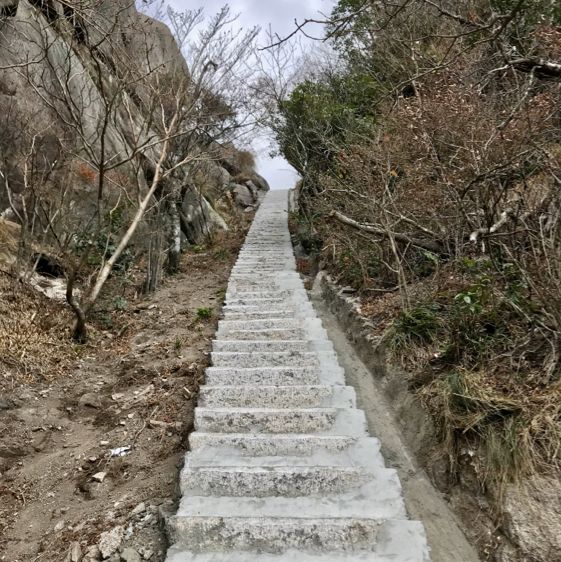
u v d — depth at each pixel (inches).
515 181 158.7
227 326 206.2
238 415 139.4
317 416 138.3
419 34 255.3
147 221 324.2
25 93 272.4
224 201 627.5
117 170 299.7
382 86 275.1
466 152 165.6
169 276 333.1
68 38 284.4
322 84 394.3
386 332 162.6
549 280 114.4
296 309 224.4
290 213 502.3
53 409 166.4
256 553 100.6
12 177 259.4
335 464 122.2
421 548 98.7
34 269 224.7
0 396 164.2
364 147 239.8
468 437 111.1
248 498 112.9
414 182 189.3
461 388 115.8
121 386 181.8
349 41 340.2
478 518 102.1
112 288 261.7
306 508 109.3
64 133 271.4
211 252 400.2
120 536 109.2
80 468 137.6
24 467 140.3
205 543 102.5
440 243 194.2
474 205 164.4
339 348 193.8
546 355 117.5
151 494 122.9
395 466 127.3
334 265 270.4
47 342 198.8
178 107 277.9
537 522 91.1
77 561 105.4
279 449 128.1
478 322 133.8
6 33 269.9
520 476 97.0
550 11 168.7
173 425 149.7
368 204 197.8
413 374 142.2
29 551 111.7
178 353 200.5
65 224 250.4
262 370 161.6
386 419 143.9
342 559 97.5
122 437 149.5
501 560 93.0
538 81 170.4
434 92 198.7
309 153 373.1
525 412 104.7
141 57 316.2
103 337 221.8
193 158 292.7
